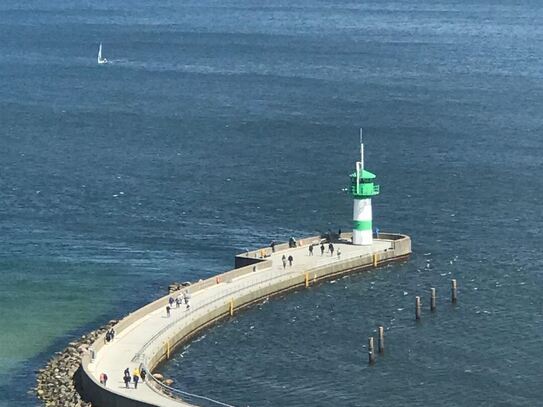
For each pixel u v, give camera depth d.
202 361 159.38
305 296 185.12
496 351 162.88
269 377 154.62
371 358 159.88
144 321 166.38
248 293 179.38
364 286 190.12
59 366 155.38
